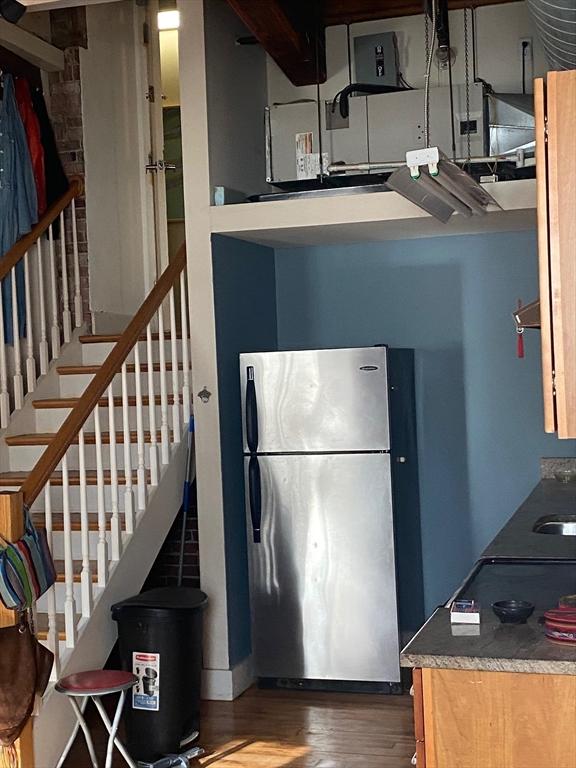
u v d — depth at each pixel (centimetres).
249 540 522
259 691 525
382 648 504
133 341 485
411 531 551
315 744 440
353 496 507
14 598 350
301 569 514
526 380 558
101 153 641
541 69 552
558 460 547
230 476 527
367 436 506
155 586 597
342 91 540
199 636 449
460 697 237
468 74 564
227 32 543
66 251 626
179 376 596
